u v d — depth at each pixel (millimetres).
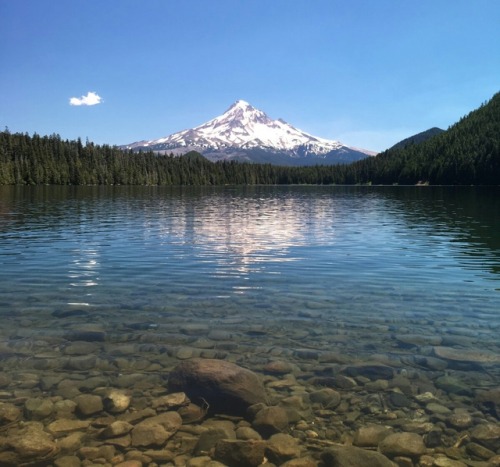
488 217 39375
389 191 123188
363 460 5293
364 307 11609
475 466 5414
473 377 7629
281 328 9953
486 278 15062
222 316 10789
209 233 27438
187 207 53750
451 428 6176
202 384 6957
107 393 7043
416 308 11531
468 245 22578
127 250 20641
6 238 24500
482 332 9727
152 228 30062
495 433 6031
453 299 12414
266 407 6484
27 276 15156
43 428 6074
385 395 7059
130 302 11961
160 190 126625
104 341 9141
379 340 9250
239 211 47531
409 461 5488
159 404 6684
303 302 12062
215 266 17016
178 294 12867
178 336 9430
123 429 6047
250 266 17047
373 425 6246
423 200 71312
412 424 6277
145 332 9664
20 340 9141
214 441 5875
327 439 5953
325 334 9594
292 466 5375
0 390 7086
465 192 105562
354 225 32812
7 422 6191
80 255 19297
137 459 5496
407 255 19641
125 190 119438
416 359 8328
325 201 71188
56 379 7484
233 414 6570
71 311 11141
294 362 8195
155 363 8141
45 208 49000
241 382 6902
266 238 25266
